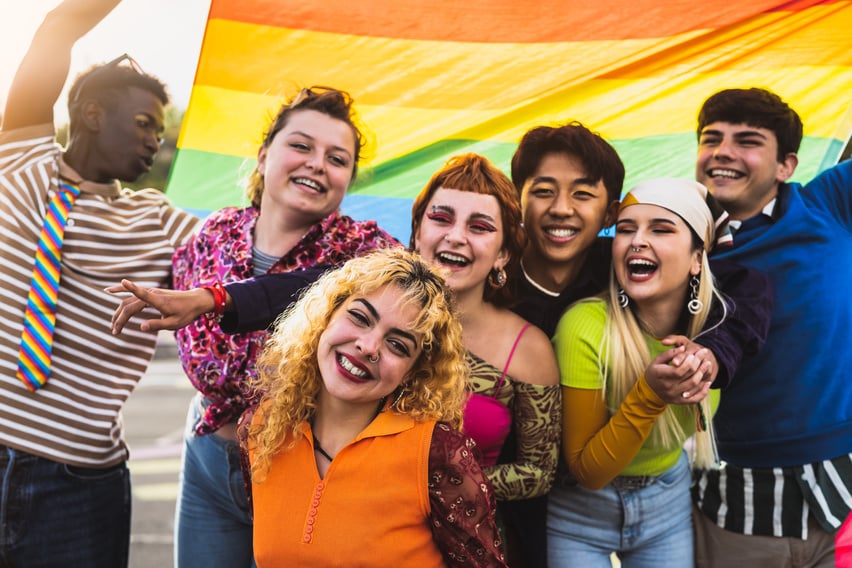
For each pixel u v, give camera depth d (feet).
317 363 6.51
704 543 9.25
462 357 6.59
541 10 9.50
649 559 8.67
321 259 8.46
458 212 8.01
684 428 8.34
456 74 9.73
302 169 8.36
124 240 9.09
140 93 9.27
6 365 8.65
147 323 6.91
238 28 9.62
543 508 8.68
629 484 8.42
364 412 6.42
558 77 9.65
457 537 6.17
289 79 9.77
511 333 8.10
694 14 9.36
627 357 8.10
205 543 8.77
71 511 8.93
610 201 8.94
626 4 9.41
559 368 8.18
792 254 9.06
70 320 8.89
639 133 9.67
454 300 6.63
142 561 16.34
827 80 9.31
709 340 7.86
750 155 9.09
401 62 9.73
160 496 22.06
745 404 9.10
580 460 8.09
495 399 7.88
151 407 37.93
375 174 9.88
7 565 8.63
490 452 7.91
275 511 6.31
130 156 9.29
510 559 8.84
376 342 6.16
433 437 6.20
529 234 8.96
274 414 6.48
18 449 8.64
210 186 9.98
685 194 8.05
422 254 8.20
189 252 8.94
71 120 9.14
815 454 8.92
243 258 8.53
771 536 8.96
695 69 9.48
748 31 9.33
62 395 8.85
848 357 8.95
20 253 8.73
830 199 9.17
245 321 7.31
